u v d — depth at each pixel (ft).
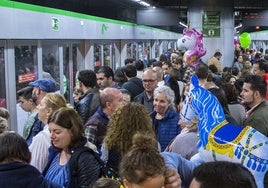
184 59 33.45
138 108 9.43
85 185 8.81
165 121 13.62
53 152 9.96
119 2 52.26
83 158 8.95
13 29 20.68
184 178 6.91
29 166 8.00
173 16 57.62
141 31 60.85
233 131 8.22
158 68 22.80
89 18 34.50
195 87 9.11
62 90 30.55
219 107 8.61
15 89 22.77
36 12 23.67
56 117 9.21
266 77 20.16
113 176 9.02
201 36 33.30
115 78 22.85
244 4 61.57
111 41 45.55
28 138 13.50
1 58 21.61
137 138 6.16
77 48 35.12
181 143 10.26
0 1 19.13
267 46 86.48
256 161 7.86
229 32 52.08
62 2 39.55
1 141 8.08
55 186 8.23
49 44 28.22
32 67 25.36
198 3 51.85
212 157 8.24
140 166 5.52
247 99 12.82
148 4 52.29
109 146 9.34
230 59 52.08
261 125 12.30
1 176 7.72
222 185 4.09
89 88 17.11
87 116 15.87
